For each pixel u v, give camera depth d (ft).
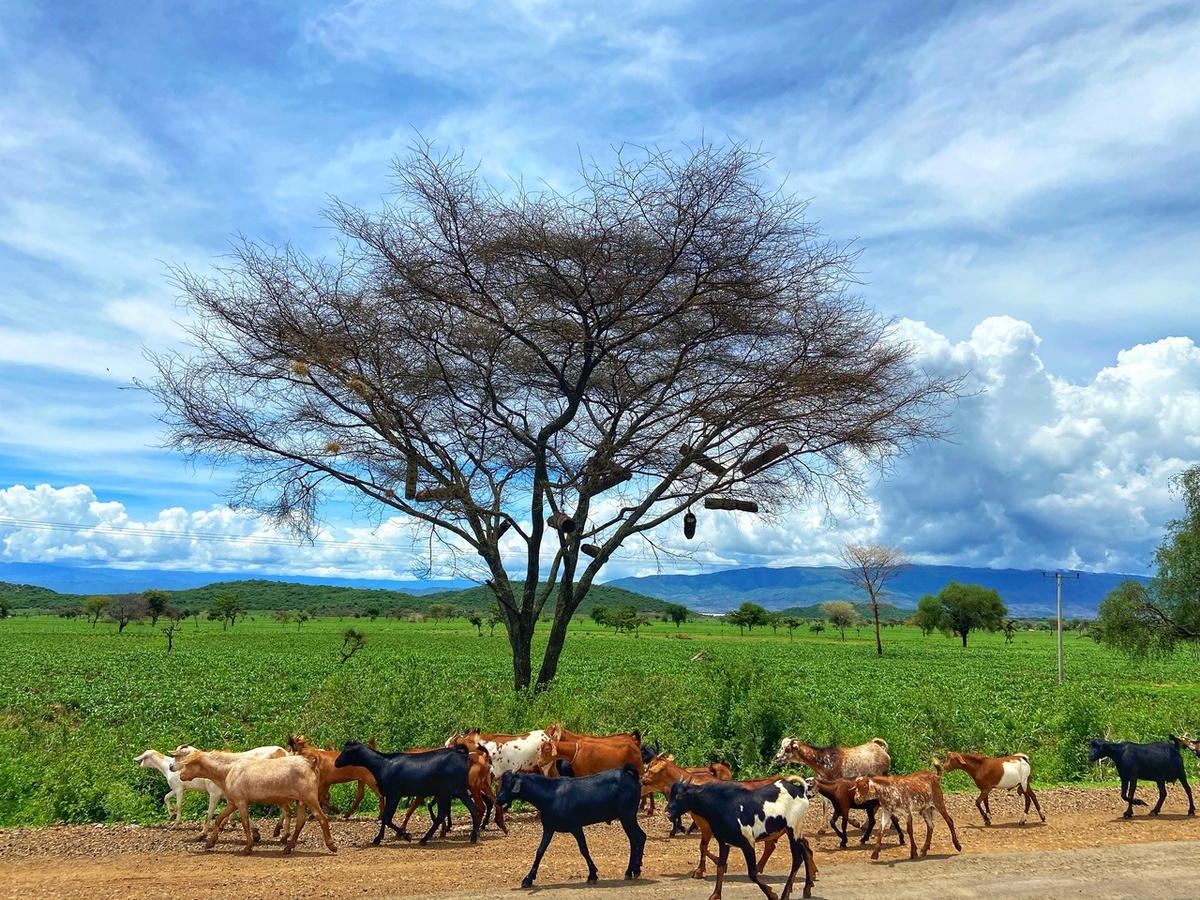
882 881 27.73
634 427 64.80
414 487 62.34
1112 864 29.99
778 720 53.42
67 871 28.71
